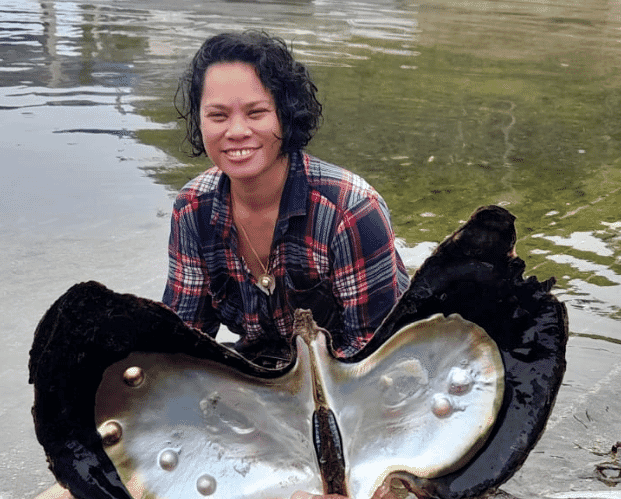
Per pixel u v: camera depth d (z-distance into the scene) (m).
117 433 1.59
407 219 3.50
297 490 1.66
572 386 2.38
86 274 2.96
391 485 1.81
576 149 4.76
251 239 1.95
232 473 1.66
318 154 4.38
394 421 1.71
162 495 1.61
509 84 6.55
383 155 4.44
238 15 9.87
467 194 3.87
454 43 8.52
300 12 10.47
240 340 2.22
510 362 1.67
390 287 1.96
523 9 12.34
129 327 1.53
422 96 5.93
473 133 5.00
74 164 4.14
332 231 1.88
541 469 2.02
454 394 1.70
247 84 1.74
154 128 4.83
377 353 1.70
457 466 1.65
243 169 1.78
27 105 5.21
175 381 1.64
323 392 1.66
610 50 8.56
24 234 3.28
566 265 3.10
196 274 2.05
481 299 1.64
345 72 6.62
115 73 6.26
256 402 1.69
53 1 10.25
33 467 2.00
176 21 9.08
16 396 2.27
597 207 3.75
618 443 2.10
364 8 11.38
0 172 3.96
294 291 1.99
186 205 1.97
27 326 2.60
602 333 2.65
